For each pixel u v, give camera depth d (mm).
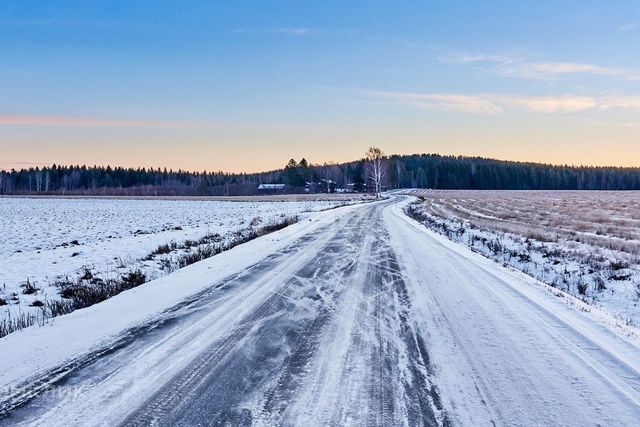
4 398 4121
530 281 9312
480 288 8648
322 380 4480
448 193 102625
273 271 10508
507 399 4047
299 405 3961
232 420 3705
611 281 10805
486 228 23844
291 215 36219
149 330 6129
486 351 5242
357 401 4031
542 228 23297
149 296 8148
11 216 42906
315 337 5801
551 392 4176
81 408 3914
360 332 5996
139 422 3674
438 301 7641
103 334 5969
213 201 79375
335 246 14945
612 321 6469
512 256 14922
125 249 17438
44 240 23672
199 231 24828
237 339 5727
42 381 4480
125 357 5117
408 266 11141
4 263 14211
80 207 60250
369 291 8430
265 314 6891
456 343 5531
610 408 3873
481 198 69875
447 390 4238
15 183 161750
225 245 16078
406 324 6340
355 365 4855
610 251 15258
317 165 148250
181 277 9898
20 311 8156
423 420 3695
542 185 166875
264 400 4059
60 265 13719
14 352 5320
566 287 10609
